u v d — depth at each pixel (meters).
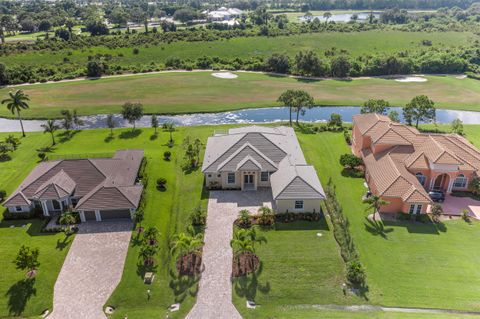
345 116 85.12
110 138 70.81
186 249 39.22
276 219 46.53
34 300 35.81
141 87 102.06
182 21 192.88
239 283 37.22
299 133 72.44
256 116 85.06
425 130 72.94
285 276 37.97
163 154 63.12
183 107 88.56
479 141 67.62
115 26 180.00
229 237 43.56
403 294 35.69
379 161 54.06
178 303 35.25
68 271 39.12
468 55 122.62
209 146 59.28
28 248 37.59
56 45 129.25
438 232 44.44
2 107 88.00
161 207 49.56
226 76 111.44
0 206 49.91
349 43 139.00
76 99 93.75
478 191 51.50
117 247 42.47
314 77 111.81
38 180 49.56
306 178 48.50
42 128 77.75
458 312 33.62
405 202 46.44
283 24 161.25
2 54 120.50
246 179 53.09
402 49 134.12
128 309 34.78
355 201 50.50
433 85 104.75
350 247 41.69
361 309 34.22
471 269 38.66
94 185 49.81
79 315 34.25
